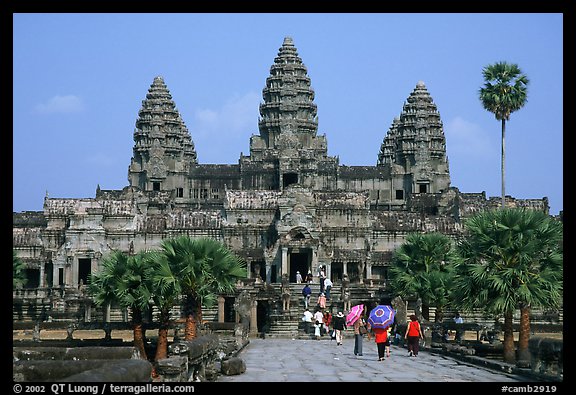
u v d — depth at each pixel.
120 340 92.62
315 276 161.00
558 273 70.75
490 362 59.09
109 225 175.88
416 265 115.31
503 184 134.38
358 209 177.50
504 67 132.25
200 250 82.62
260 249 172.75
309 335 111.88
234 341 76.88
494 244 71.81
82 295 146.25
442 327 85.12
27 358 49.16
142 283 80.25
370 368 59.09
